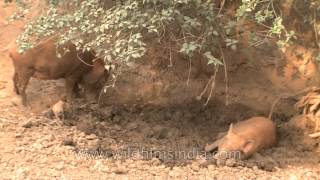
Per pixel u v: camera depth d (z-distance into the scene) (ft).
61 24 33.01
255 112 41.63
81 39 33.60
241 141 34.83
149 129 38.29
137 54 30.60
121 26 31.53
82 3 33.60
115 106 42.22
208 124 40.47
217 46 38.73
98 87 41.93
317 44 38.93
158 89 42.96
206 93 42.47
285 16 40.19
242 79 42.37
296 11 40.09
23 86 39.40
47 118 37.93
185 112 41.29
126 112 41.47
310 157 36.27
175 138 37.78
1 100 40.57
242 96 42.14
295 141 37.65
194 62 42.45
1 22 45.70
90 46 33.99
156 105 42.63
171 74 43.04
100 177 29.66
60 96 41.68
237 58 42.06
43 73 39.29
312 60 40.88
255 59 41.98
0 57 44.29
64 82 43.37
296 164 35.19
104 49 33.24
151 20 31.48
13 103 39.88
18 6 36.99
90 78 41.37
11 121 36.88
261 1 32.99
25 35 34.22
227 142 34.83
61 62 39.06
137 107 42.37
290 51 41.39
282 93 41.47
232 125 35.99
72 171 30.30
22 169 29.66
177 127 39.63
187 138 37.83
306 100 38.50
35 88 42.73
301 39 40.86
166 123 40.09
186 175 31.42
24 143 33.65
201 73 42.68
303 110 38.73
